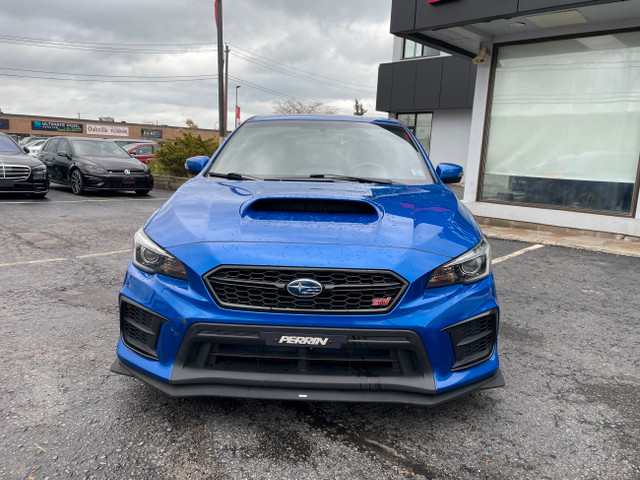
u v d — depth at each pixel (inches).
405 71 671.8
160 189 556.7
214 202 93.8
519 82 316.2
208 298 76.3
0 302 147.2
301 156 124.8
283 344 75.4
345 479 72.7
